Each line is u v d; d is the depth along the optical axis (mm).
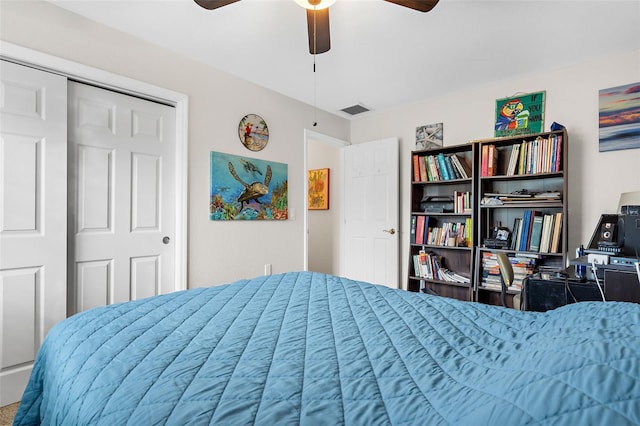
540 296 2250
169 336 986
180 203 2680
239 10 2102
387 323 1108
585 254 2377
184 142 2691
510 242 2986
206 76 2863
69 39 2094
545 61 2762
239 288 1633
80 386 752
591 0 1964
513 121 3137
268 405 628
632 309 729
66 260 2090
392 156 3898
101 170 2307
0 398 1861
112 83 2291
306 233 3822
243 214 3160
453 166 3375
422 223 3568
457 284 3252
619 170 2631
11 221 1900
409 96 3604
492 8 2043
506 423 457
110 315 1170
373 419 586
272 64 2857
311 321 1138
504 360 730
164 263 2633
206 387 691
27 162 1955
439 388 671
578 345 567
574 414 425
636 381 442
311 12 1810
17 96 1927
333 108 3990
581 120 2797
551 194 2771
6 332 1889
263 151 3365
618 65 2639
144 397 660
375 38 2398
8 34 1873
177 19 2197
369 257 4090
